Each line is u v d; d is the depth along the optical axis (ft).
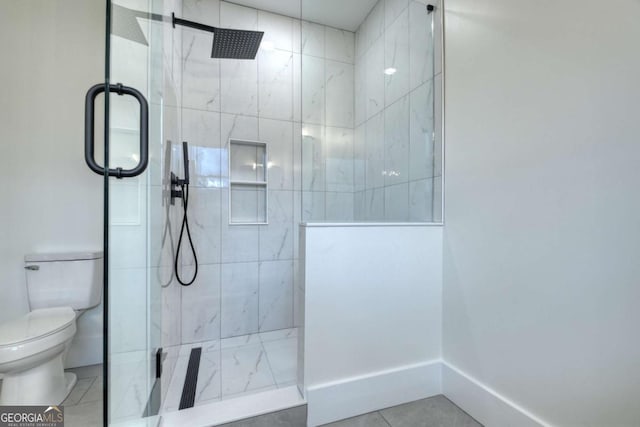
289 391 4.74
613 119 2.99
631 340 2.88
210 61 7.62
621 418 2.96
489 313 4.42
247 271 7.95
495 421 4.24
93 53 6.47
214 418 4.19
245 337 7.75
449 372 5.11
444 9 5.40
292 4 7.77
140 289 3.82
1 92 6.02
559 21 3.48
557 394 3.51
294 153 8.34
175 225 6.33
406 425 4.47
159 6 4.55
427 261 5.26
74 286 5.94
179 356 6.61
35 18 6.18
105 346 2.82
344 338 4.68
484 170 4.53
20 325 4.79
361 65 7.59
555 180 3.53
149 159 3.98
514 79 4.04
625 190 2.90
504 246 4.19
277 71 8.17
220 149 7.71
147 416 3.98
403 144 6.40
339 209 7.25
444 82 5.37
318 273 4.55
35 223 6.17
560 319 3.49
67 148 6.33
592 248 3.17
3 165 6.02
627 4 2.88
